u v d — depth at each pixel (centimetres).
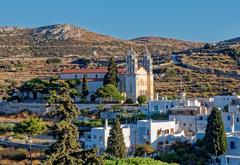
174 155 14162
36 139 17425
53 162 7706
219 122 13862
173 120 17388
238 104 18650
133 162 11350
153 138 16050
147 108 19962
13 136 17912
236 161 13412
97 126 18275
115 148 14112
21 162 15212
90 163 7519
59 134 8294
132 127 16212
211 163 13875
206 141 13962
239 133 14838
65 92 9694
